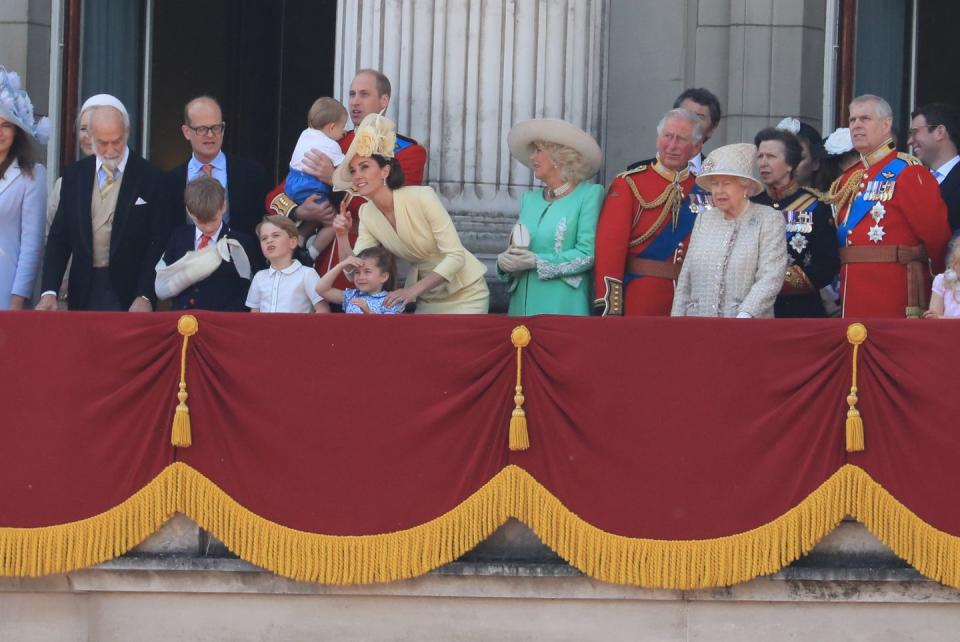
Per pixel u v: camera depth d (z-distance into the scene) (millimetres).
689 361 38875
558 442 38969
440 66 47875
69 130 53188
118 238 43656
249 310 43062
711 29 53500
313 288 42156
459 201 47625
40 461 39469
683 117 42531
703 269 41125
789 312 42719
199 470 39281
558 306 42656
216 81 63281
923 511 38406
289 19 66188
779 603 39156
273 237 42000
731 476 38719
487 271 46500
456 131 47750
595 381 38906
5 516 39469
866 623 39125
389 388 39188
